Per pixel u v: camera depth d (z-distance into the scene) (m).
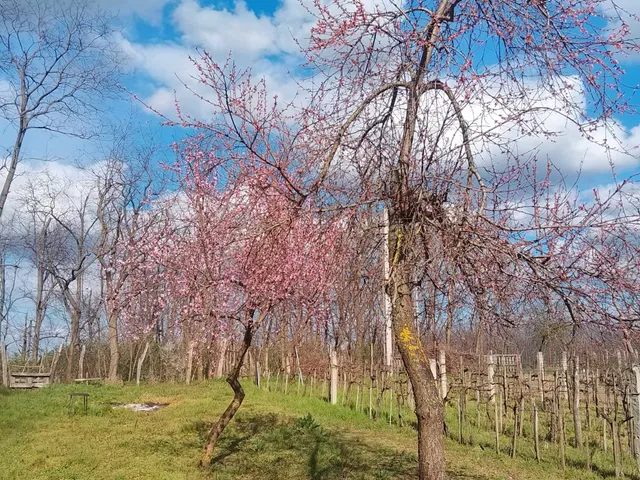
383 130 4.87
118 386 18.91
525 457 8.08
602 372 10.02
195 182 7.91
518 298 4.32
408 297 4.44
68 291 22.98
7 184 15.37
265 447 8.05
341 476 6.66
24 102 15.29
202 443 8.43
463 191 4.14
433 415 4.27
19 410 11.69
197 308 8.40
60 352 22.77
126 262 13.51
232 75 5.53
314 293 6.67
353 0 4.36
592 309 3.83
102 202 22.44
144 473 6.72
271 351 19.92
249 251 5.76
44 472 6.74
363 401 12.52
